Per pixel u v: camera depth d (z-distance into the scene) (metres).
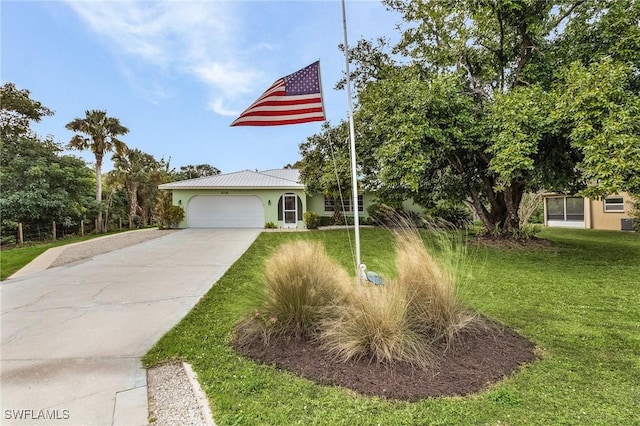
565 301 5.22
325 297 3.79
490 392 2.66
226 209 19.17
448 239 4.89
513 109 7.98
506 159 7.91
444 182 12.41
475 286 5.98
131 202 25.72
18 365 3.32
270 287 3.90
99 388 2.90
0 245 14.13
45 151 17.58
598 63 7.89
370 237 13.14
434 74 10.71
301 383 2.86
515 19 9.77
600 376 2.92
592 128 6.78
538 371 3.00
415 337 3.26
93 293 5.92
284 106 4.93
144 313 4.86
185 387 2.89
